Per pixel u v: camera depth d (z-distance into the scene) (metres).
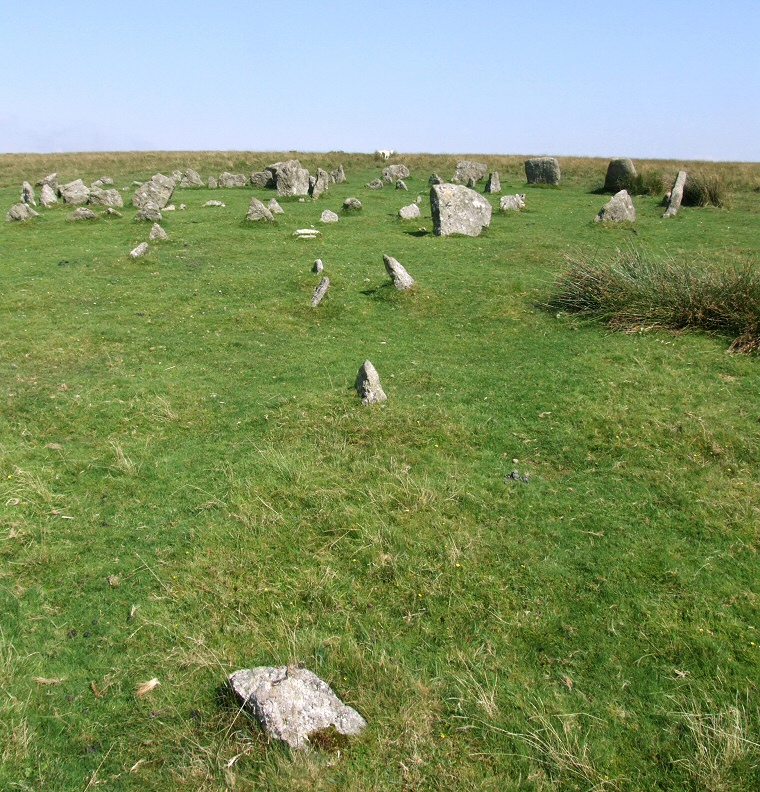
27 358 11.43
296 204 29.70
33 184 39.19
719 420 8.52
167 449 8.38
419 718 4.52
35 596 5.79
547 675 4.94
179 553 6.31
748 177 36.44
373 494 7.07
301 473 7.49
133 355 11.65
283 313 13.82
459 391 9.91
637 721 4.55
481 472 7.67
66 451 8.28
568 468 7.79
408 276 14.80
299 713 4.36
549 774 4.19
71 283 15.91
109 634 5.36
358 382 9.57
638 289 12.75
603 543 6.39
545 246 19.48
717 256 18.17
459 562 6.12
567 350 11.41
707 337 11.62
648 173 33.88
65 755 4.34
